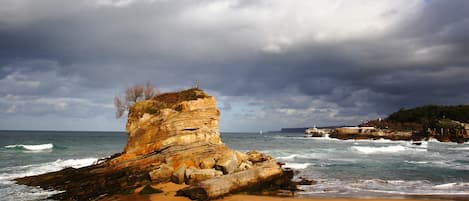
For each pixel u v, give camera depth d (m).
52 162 44.69
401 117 177.12
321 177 34.94
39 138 123.62
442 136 121.69
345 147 82.56
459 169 41.59
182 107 33.00
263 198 23.98
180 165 29.23
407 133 131.62
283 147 83.56
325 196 25.81
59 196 25.11
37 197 24.95
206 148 32.03
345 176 35.62
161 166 27.61
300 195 26.05
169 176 27.39
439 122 127.94
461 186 30.22
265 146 88.12
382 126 159.25
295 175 36.00
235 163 29.14
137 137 32.78
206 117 33.78
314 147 83.19
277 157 54.50
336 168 41.56
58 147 75.88
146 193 24.45
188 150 31.09
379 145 96.25
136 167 30.19
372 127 152.12
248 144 99.06
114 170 30.28
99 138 134.25
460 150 76.88
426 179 34.16
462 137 117.94
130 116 34.50
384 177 35.28
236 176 25.62
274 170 29.41
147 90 41.69
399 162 48.59
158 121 32.47
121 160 32.00
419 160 52.03
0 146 74.12
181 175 26.72
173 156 30.33
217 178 24.70
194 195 23.02
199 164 29.77
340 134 145.50
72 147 77.06
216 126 35.16
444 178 34.88
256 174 27.30
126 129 34.31
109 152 63.81
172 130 31.61
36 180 29.91
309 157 55.00
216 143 34.12
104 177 28.95
